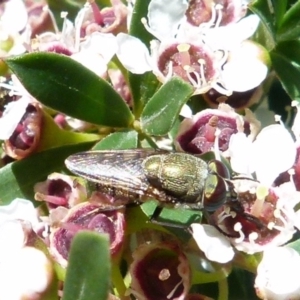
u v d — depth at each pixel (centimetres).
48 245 6
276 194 6
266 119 7
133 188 6
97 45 6
